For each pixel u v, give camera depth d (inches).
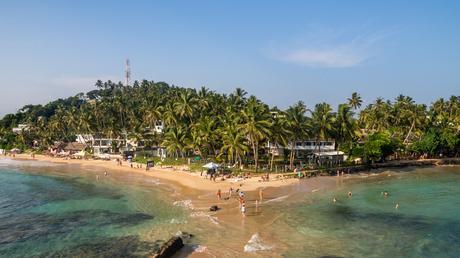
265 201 2807.6
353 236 2028.8
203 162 4660.4
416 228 2190.0
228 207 2618.1
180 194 3093.0
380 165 4746.6
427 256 1758.1
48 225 2294.5
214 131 4355.3
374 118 6314.0
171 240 1782.7
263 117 3860.7
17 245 1936.5
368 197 3031.5
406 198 3006.9
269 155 5093.5
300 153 5132.9
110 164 5324.8
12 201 3031.5
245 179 3646.7
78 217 2468.0
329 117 4338.1
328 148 5162.4
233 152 4101.9
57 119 7386.8
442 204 2802.7
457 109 6520.7
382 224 2263.8
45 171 4931.1
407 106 6131.9
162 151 5536.4
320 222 2282.2
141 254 1765.5
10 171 5024.6
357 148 4744.1
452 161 5246.1
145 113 6392.7
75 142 7657.5
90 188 3548.2
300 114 4158.5
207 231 2079.2
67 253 1808.6
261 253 1758.1
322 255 1748.3
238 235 2011.6
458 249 1851.6
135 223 2277.3
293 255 1740.9
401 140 5649.6
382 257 1738.4
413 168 4813.0
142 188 3442.4
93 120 7135.8
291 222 2267.5
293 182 3572.8
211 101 5792.3
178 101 5585.6
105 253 1792.6
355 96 6515.8
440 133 5467.5
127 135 6412.4
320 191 3235.7
